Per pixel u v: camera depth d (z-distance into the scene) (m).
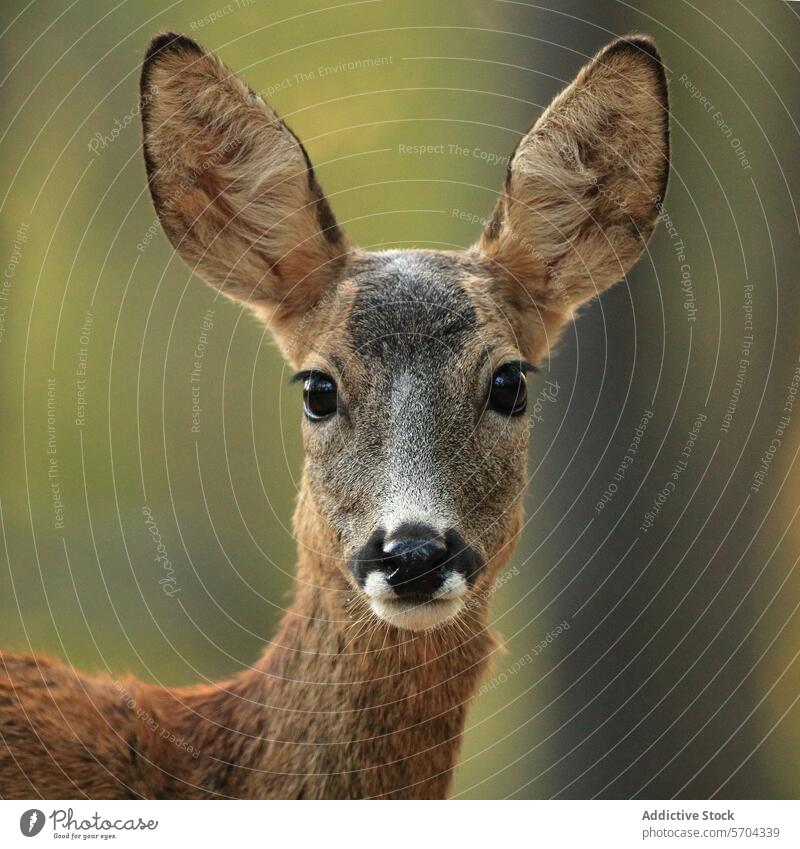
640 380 13.77
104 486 18.00
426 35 17.22
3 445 17.67
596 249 10.13
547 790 13.92
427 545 8.08
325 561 8.77
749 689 13.62
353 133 17.34
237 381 18.34
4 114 17.64
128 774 8.84
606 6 14.24
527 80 14.79
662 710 13.62
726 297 13.82
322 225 9.62
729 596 13.60
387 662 8.56
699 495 13.65
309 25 17.61
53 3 17.73
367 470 8.55
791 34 14.09
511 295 9.74
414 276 9.29
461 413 8.73
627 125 10.02
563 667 13.95
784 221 13.89
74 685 9.13
